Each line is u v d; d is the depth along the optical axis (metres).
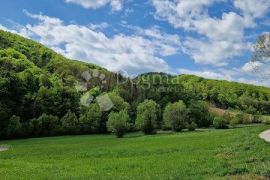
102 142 74.12
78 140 91.88
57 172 31.88
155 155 41.69
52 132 125.88
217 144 47.25
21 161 43.44
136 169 31.48
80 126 132.38
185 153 41.03
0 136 114.75
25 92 143.50
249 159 31.52
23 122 126.31
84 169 33.50
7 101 134.12
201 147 45.69
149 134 108.94
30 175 30.19
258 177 24.34
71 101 149.75
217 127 130.75
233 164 30.05
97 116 136.25
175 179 25.23
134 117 145.50
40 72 175.62
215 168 28.38
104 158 42.84
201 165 30.84
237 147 40.50
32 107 140.50
